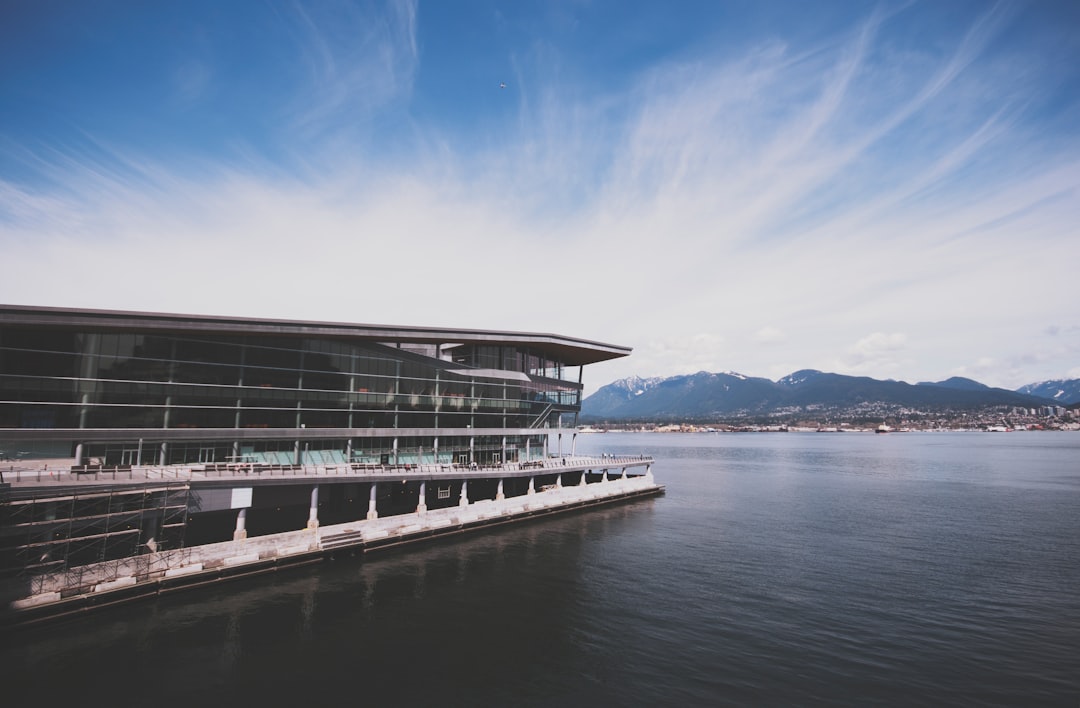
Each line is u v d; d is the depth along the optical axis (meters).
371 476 56.84
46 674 29.42
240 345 55.94
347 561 51.03
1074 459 191.50
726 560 54.06
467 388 76.69
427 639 34.75
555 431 95.06
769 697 28.48
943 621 38.72
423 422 71.06
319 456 61.53
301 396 59.78
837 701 28.16
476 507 67.88
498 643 34.38
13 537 39.41
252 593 41.88
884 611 40.53
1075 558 55.66
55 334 46.56
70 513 38.62
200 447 53.34
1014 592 44.94
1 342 44.41
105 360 48.62
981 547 60.28
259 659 31.66
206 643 33.44
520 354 87.38
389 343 78.12
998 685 29.84
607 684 29.67
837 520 76.12
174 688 28.39
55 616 35.28
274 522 56.16
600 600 42.19
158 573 40.62
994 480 127.75
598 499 88.19
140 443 49.72
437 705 27.44
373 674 30.27
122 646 32.75
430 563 51.12
